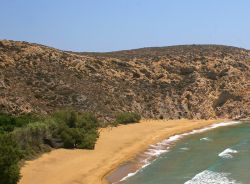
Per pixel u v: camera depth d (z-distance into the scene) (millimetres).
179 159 55156
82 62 105812
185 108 108812
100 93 95562
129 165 50719
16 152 40844
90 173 44906
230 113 111125
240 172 47469
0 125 57031
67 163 48125
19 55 92750
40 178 40906
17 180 36469
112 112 90188
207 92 115812
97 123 76375
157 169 49031
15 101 72312
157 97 108125
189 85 116125
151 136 72812
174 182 42875
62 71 96000
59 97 83625
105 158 52688
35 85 83625
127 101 100062
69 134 56625
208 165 51344
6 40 97562
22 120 60188
